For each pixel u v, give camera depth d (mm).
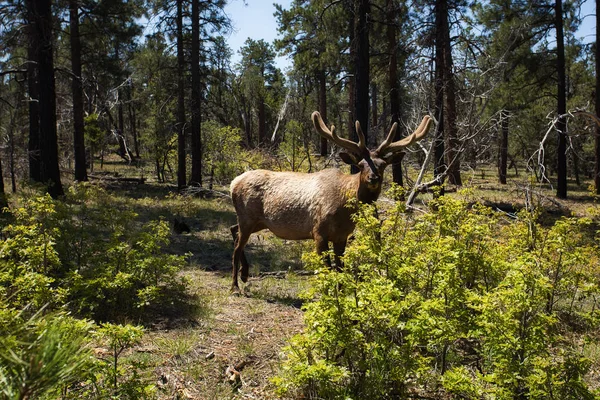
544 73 20359
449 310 3486
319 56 22188
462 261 4176
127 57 22000
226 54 20453
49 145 13141
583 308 5500
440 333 3105
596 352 4305
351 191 5617
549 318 3070
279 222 6324
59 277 5605
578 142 25812
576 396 2904
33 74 18094
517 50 19156
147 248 5773
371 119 36500
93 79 20688
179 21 19375
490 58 13930
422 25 14430
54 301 4047
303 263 8180
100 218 6480
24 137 20719
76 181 17328
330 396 3141
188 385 3748
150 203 14906
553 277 4613
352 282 3445
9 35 13023
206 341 4645
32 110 18234
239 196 6738
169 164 24375
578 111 10328
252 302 5988
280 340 4691
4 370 1503
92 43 20281
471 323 3451
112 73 19922
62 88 24672
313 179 6164
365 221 4238
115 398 2791
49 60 13062
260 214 6574
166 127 22844
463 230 4371
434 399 3428
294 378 3104
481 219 4789
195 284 6758
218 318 5352
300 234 6277
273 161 17453
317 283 3357
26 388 1342
